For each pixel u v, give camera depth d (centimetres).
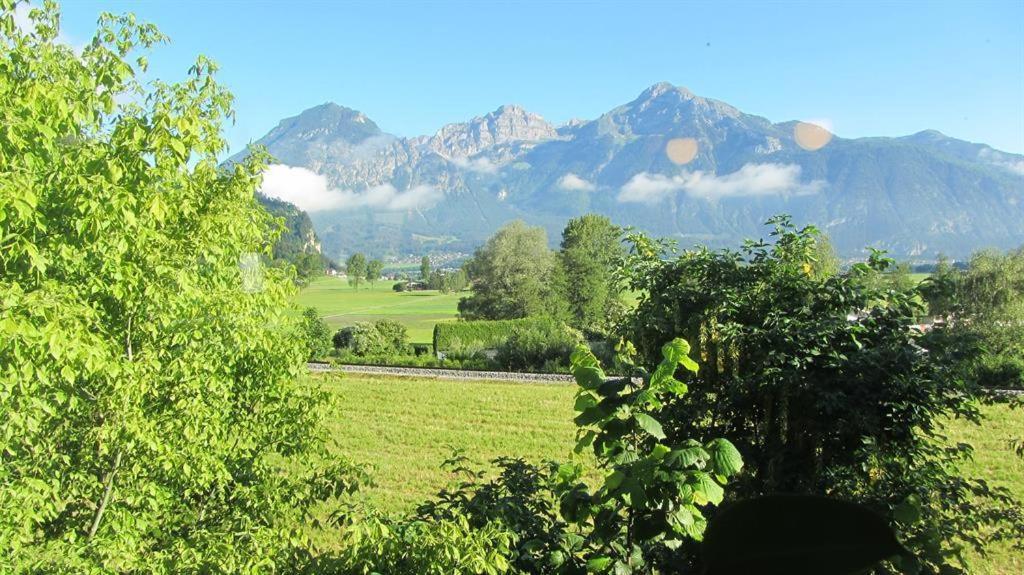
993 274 3444
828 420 576
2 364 456
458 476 1767
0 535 460
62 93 531
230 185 669
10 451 517
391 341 5006
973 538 561
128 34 640
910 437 582
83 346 470
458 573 434
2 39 568
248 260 750
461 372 3841
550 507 566
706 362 619
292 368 729
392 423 2459
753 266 651
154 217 578
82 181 503
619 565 408
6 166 493
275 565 556
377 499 1568
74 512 604
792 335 579
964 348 573
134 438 547
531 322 5216
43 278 526
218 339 649
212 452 639
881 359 557
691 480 335
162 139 562
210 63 649
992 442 2059
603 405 393
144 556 572
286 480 723
